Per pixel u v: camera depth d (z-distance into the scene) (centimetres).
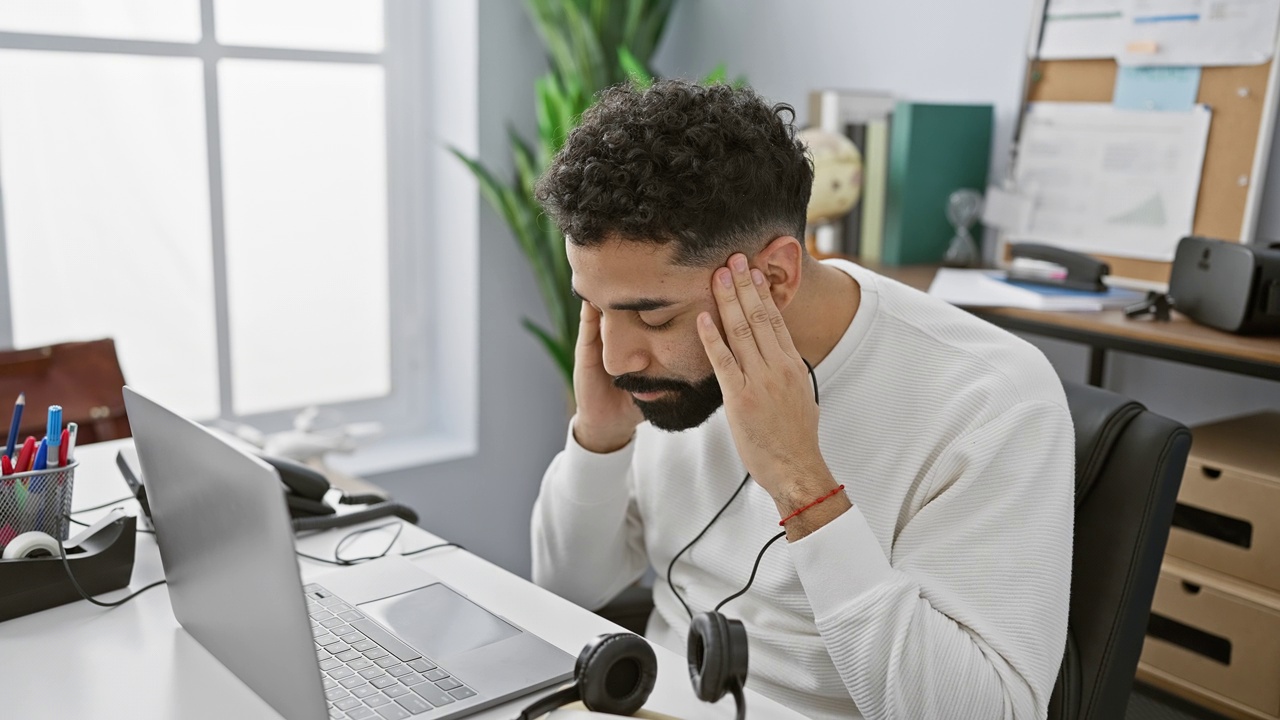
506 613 108
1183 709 179
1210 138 197
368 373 291
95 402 180
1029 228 226
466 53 270
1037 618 101
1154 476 111
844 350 120
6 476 111
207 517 88
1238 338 165
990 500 108
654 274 101
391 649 98
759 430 104
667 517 134
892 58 248
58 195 238
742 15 279
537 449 303
